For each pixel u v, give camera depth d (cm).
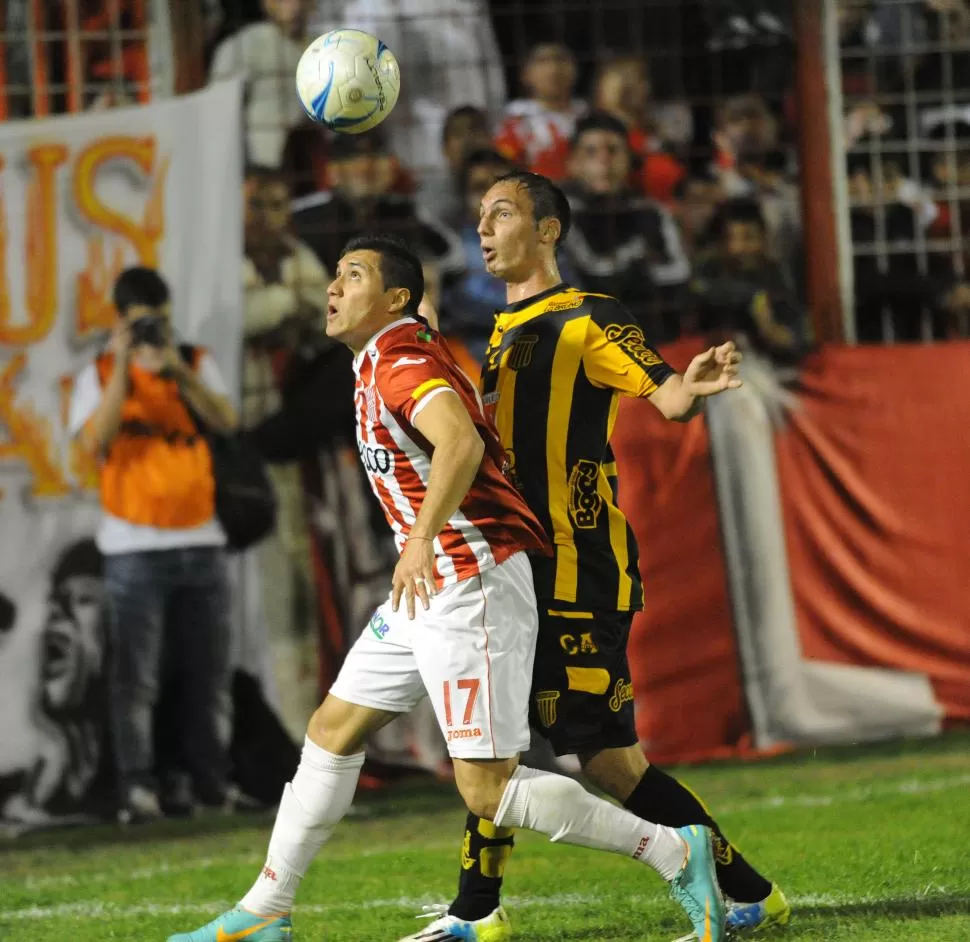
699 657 2836
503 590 1308
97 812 2570
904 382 2958
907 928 1443
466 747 1296
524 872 1873
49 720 2581
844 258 3183
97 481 2622
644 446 2864
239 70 3144
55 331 2633
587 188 3102
